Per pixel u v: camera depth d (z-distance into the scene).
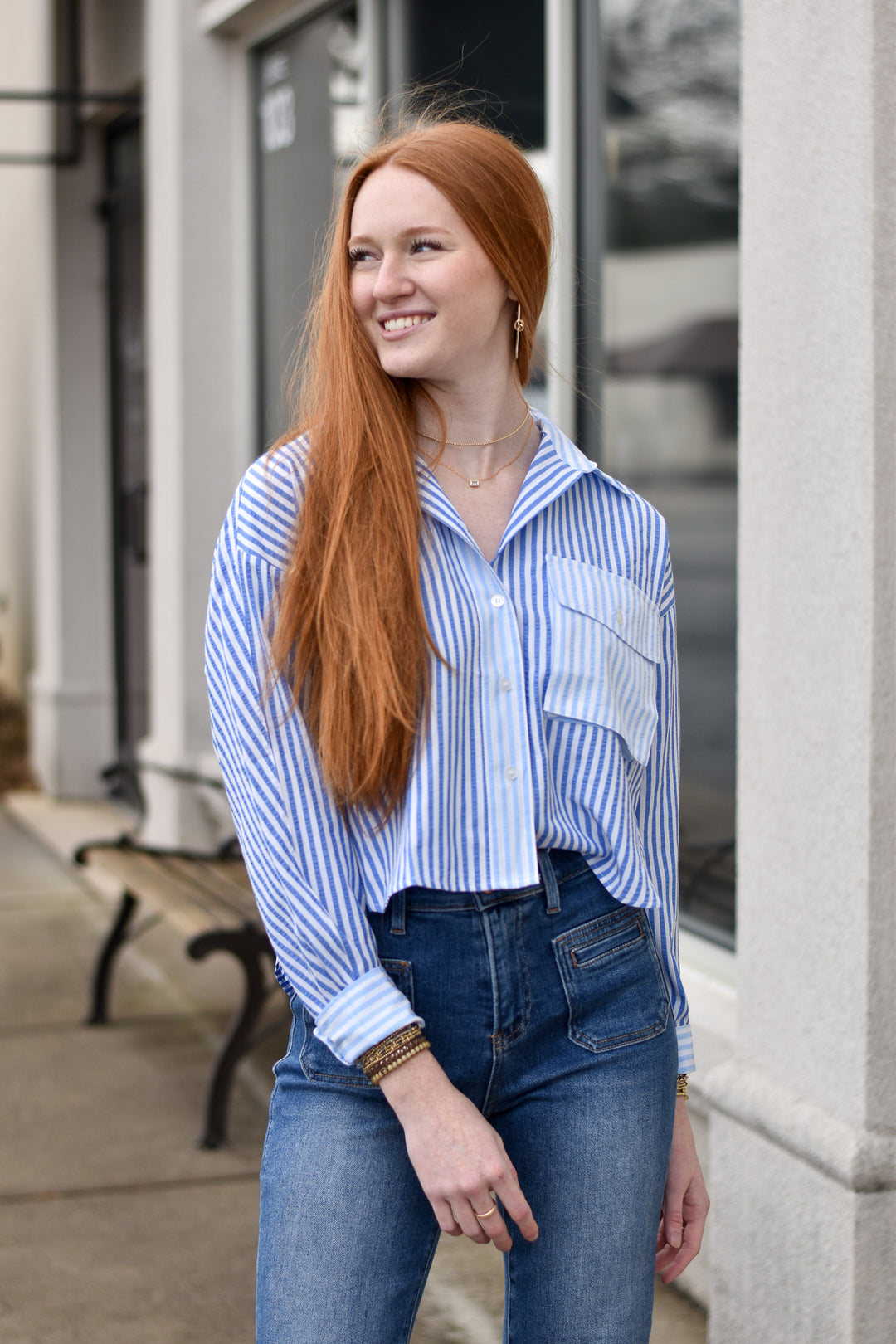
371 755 1.41
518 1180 1.53
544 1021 1.49
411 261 1.48
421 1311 2.85
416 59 4.62
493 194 1.49
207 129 5.76
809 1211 2.31
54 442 7.94
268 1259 1.46
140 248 7.31
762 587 2.43
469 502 1.55
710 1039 2.87
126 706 7.86
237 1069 3.87
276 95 5.54
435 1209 1.38
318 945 1.40
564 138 4.02
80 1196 3.38
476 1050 1.46
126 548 7.75
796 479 2.33
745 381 2.46
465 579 1.49
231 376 5.87
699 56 5.84
